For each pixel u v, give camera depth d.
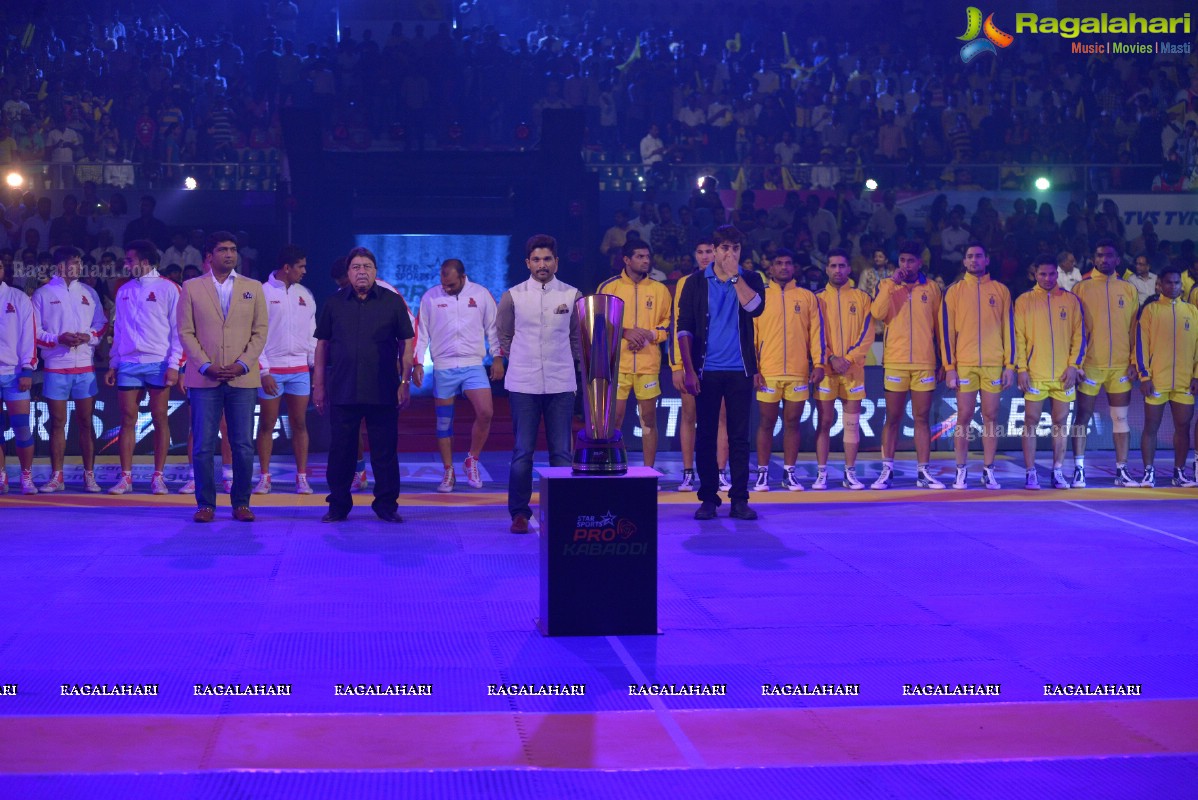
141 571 6.36
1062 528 7.83
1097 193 18.80
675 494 9.39
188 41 23.42
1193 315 9.81
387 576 6.29
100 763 3.55
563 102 20.89
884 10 24.64
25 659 4.69
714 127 20.22
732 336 8.02
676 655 4.80
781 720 3.98
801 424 12.02
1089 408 9.87
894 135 20.41
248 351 7.90
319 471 10.72
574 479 5.07
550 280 7.53
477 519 8.12
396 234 18.52
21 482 9.52
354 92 20.25
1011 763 3.61
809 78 22.56
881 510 8.55
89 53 21.84
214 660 4.69
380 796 3.34
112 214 18.09
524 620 5.38
